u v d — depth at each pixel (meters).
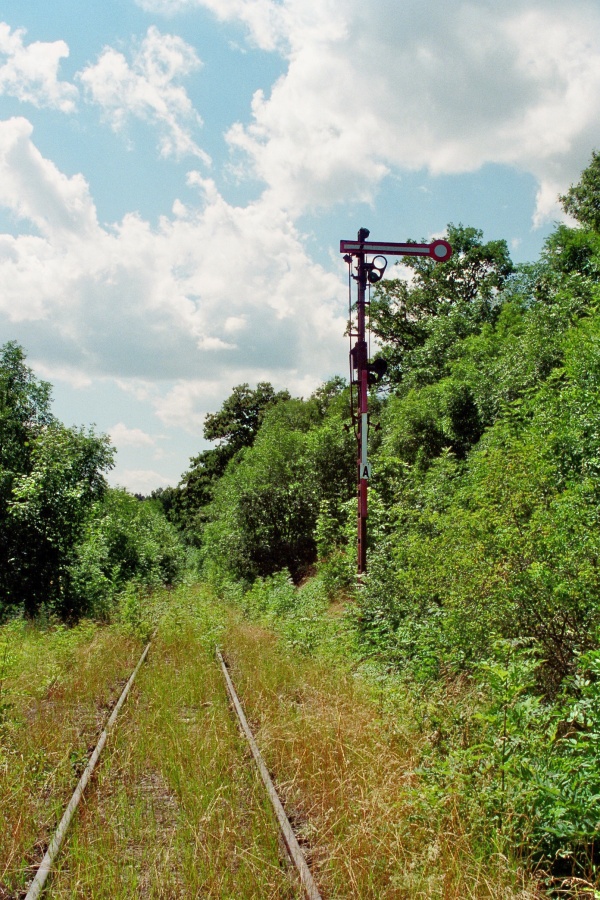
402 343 42.03
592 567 6.41
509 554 7.30
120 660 13.00
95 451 29.64
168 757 6.75
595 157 28.77
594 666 4.90
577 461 11.00
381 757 5.80
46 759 6.72
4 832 5.01
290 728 7.17
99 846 4.88
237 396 68.44
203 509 52.75
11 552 18.36
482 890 3.90
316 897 4.04
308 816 5.32
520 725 4.96
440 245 14.88
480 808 4.59
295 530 31.81
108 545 29.27
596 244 22.88
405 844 4.55
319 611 15.62
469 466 15.88
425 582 9.52
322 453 30.50
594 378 12.01
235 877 4.42
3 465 22.27
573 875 4.05
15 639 11.82
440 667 7.49
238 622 18.48
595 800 4.30
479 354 23.09
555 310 18.45
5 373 27.94
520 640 6.11
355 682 8.88
